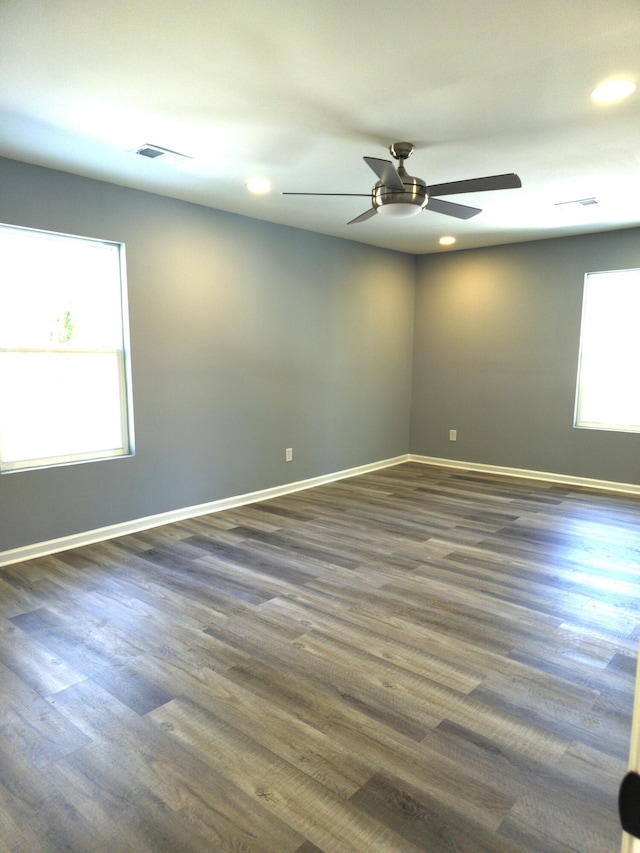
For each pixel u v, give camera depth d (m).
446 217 4.85
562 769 1.84
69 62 2.27
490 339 6.29
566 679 2.35
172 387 4.41
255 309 4.96
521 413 6.14
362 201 4.32
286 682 2.31
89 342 3.98
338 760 1.87
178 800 1.70
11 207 3.43
